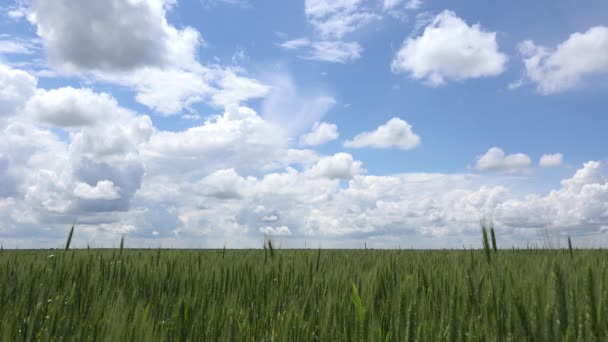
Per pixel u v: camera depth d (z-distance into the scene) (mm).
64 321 2545
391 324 2340
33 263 4387
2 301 3072
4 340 2281
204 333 2498
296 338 2334
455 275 3016
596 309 2012
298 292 3719
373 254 8336
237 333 2479
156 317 2926
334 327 2422
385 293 3107
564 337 1987
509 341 2117
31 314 2637
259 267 4633
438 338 2102
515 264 4012
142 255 6586
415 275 3332
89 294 3293
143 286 3904
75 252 5387
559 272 2338
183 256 6863
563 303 2121
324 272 4387
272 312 2932
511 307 2217
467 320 2365
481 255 5203
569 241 4148
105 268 4395
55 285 3512
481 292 2768
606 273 2289
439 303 2697
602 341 1935
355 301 2547
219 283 3973
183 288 3834
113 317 2301
